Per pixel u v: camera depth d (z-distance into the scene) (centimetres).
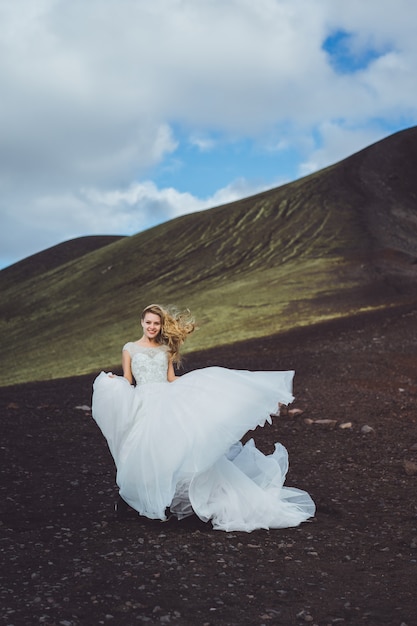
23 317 6019
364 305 3406
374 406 1066
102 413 527
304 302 3709
